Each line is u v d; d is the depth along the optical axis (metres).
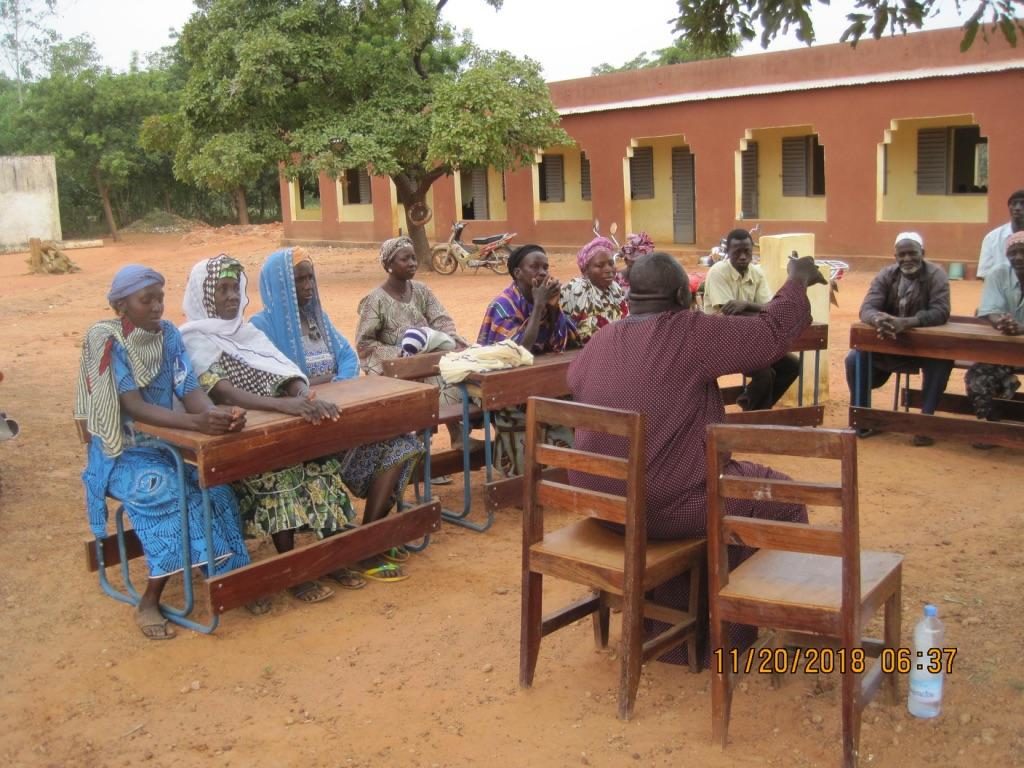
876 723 3.67
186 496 4.51
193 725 3.86
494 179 27.11
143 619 4.61
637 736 3.66
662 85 21.89
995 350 6.63
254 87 18.58
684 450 3.85
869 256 19.36
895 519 5.80
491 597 4.92
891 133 19.75
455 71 23.42
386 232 28.23
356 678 4.18
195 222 42.47
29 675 4.27
